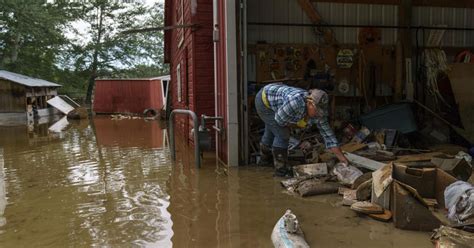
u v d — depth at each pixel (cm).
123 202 500
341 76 859
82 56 3650
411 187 390
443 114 832
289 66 834
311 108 507
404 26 869
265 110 575
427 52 884
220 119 719
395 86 877
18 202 514
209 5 854
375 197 424
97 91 2517
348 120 856
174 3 1376
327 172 562
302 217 421
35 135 1334
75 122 1920
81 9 3606
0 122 1998
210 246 358
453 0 893
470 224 352
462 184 394
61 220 439
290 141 686
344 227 390
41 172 700
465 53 859
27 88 2183
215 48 758
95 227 414
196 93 858
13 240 387
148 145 1024
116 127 1603
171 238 378
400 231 378
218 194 520
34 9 3009
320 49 845
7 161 822
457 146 728
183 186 568
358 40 862
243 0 680
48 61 3419
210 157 800
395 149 658
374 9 864
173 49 1516
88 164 768
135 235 388
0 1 2877
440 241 326
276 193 516
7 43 3108
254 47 819
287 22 825
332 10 849
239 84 682
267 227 399
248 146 698
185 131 1047
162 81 2202
